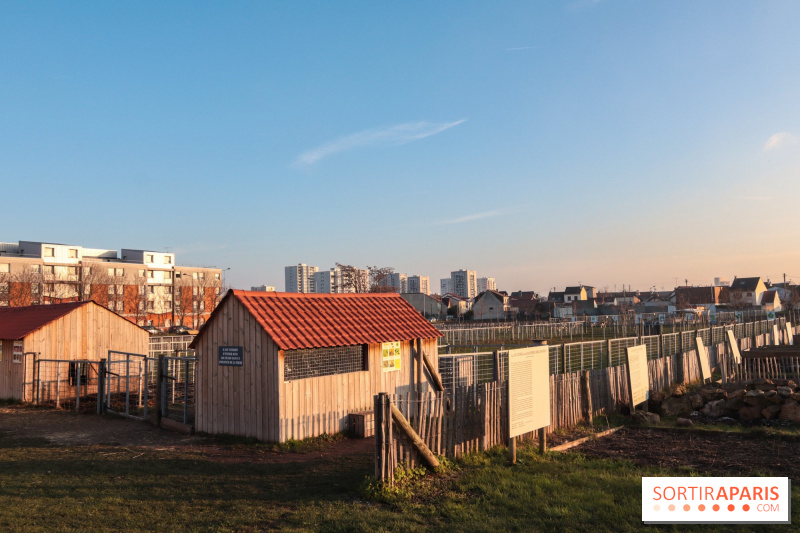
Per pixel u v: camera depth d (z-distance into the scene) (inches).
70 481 380.8
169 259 4446.4
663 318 2896.2
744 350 1069.8
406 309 669.3
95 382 872.3
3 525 291.4
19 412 731.4
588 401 571.2
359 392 576.7
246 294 548.7
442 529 285.7
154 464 431.8
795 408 576.4
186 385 593.0
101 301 3597.4
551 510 308.8
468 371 740.0
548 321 3255.4
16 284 3154.5
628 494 337.4
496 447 442.3
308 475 395.5
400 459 361.4
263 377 515.8
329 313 588.4
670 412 650.8
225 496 345.4
